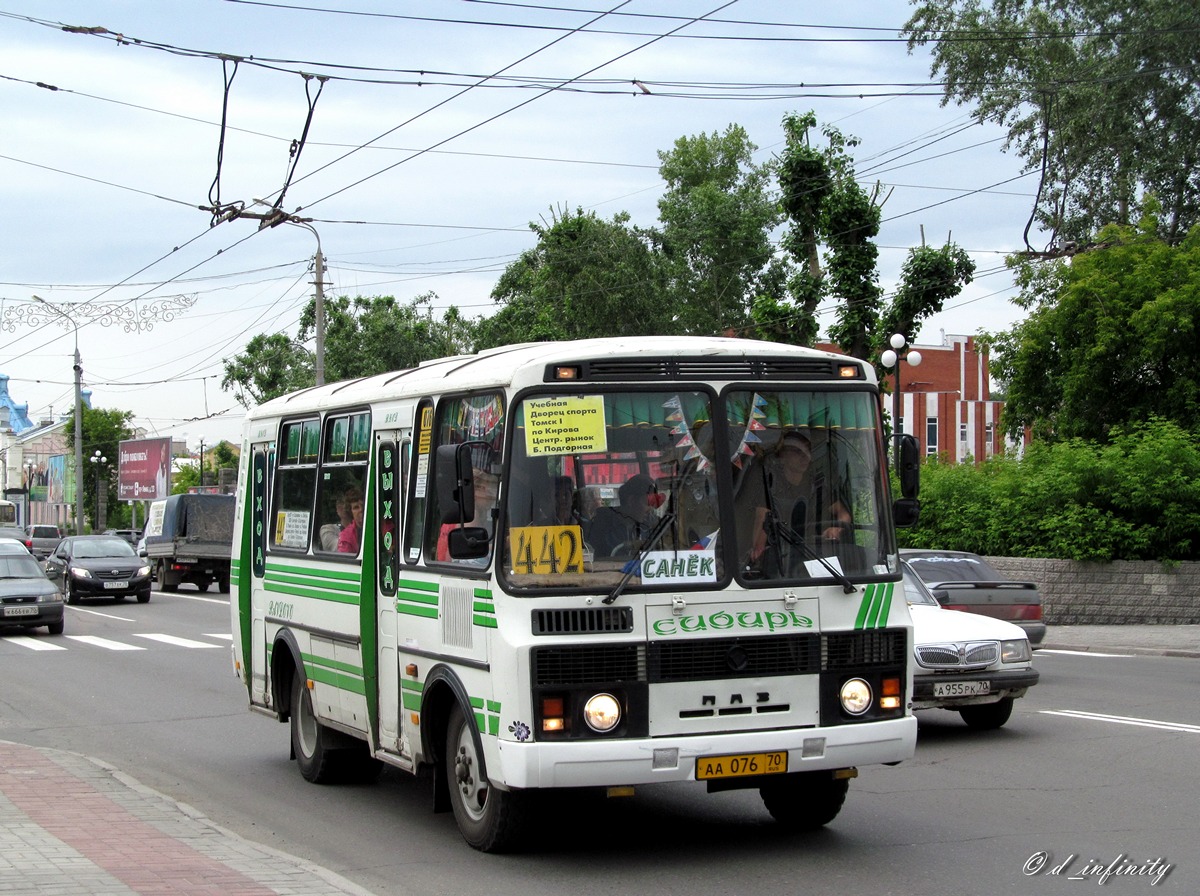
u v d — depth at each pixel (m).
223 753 12.34
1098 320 29.73
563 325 44.94
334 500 10.07
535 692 7.05
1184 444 26.53
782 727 7.36
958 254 31.34
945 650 12.09
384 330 49.81
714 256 50.75
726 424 7.55
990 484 29.12
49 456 98.12
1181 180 37.00
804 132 33.34
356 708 9.45
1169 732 12.40
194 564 40.41
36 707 15.73
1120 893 6.89
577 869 7.52
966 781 10.16
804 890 6.98
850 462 7.80
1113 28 36.22
